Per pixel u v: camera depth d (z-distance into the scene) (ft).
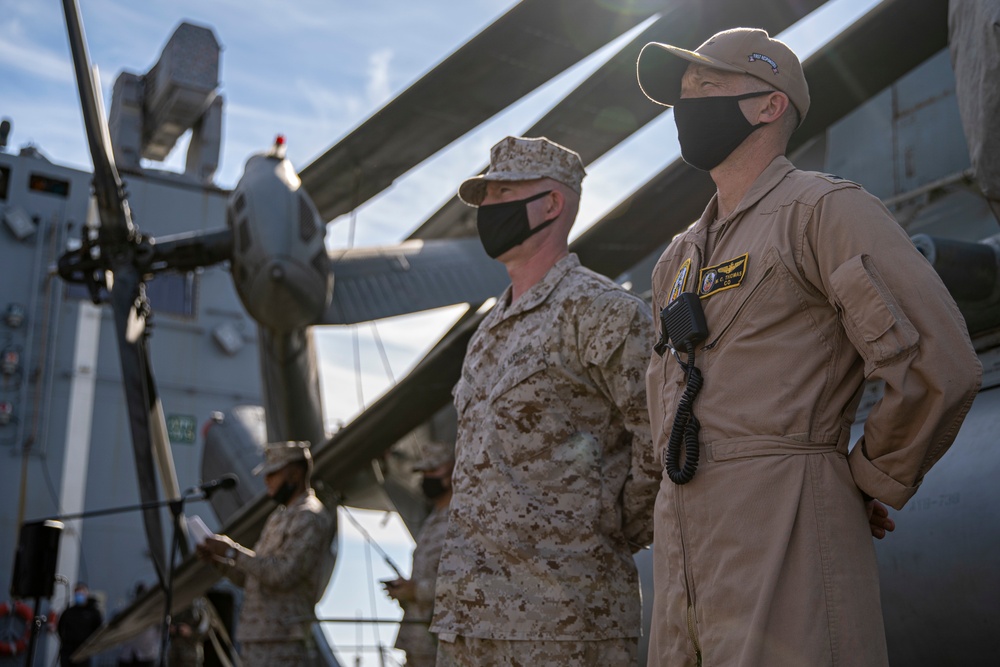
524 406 7.52
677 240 6.31
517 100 22.21
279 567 15.21
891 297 4.92
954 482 8.43
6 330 45.91
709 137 5.87
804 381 5.21
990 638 7.96
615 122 22.52
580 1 17.83
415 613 16.43
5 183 48.03
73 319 47.52
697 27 15.58
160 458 22.20
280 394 25.21
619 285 7.77
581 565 7.15
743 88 5.80
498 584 7.22
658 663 5.65
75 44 21.26
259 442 35.60
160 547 20.25
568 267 8.04
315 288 21.49
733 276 5.49
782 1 14.24
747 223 5.66
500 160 8.45
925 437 4.83
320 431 26.13
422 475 17.22
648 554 11.28
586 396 7.59
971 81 8.80
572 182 8.37
